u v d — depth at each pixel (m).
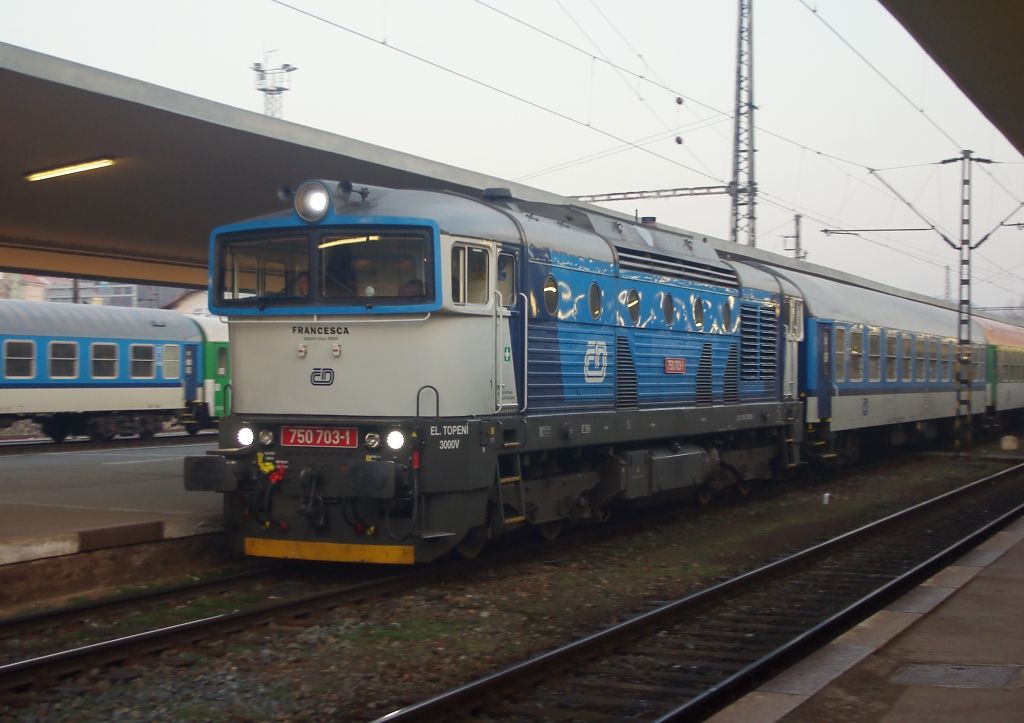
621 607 9.30
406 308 9.52
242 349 10.36
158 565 10.20
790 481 19.98
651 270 13.09
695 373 14.20
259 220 10.23
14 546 8.93
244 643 7.79
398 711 5.91
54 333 26.39
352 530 9.61
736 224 29.58
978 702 5.93
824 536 13.66
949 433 29.81
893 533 13.84
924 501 17.28
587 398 11.68
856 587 10.27
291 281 10.08
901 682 6.37
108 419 28.64
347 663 7.37
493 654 7.68
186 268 22.81
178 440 27.31
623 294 12.43
